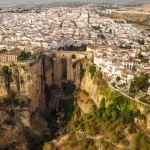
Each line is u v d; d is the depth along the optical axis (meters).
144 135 190.75
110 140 198.75
